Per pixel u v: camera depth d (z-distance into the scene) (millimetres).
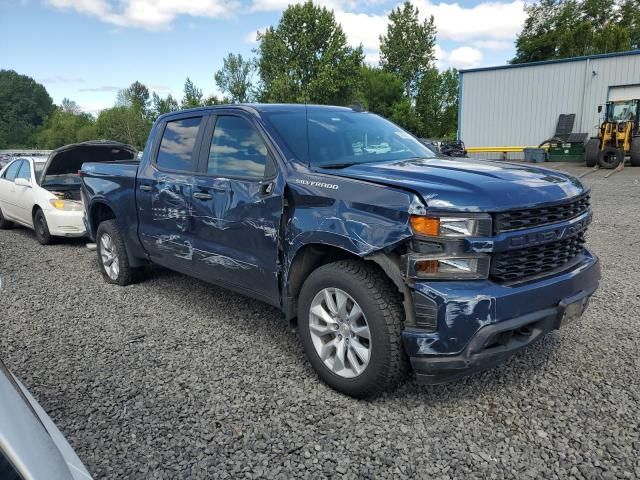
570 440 2730
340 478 2484
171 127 4895
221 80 77625
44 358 3957
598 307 4652
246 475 2521
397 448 2705
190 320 4715
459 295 2715
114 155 9242
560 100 24672
